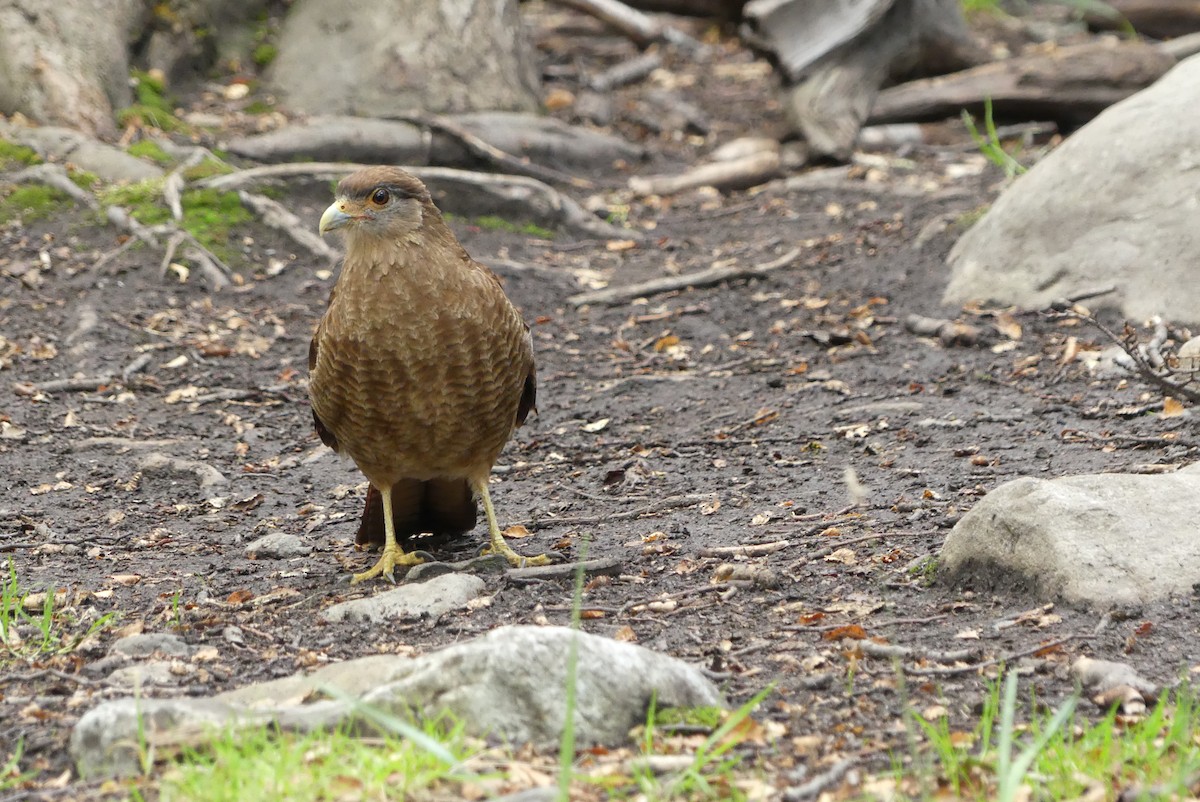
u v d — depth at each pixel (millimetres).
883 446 10852
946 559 7875
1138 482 7707
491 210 18062
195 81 20031
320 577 8898
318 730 5531
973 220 15688
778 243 16969
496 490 11031
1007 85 20422
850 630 7066
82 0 18656
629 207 18891
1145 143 13492
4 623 7672
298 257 16547
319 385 8656
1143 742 5613
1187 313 12328
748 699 6371
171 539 9945
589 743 5812
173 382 13844
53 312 14922
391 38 19844
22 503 10805
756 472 10641
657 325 14977
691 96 23188
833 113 19922
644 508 10016
